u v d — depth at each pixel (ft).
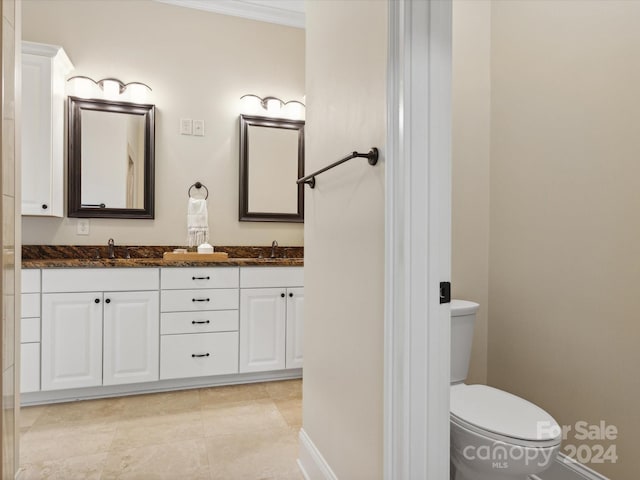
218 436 6.82
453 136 6.64
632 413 4.62
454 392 5.18
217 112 11.15
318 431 5.35
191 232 10.43
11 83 4.75
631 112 4.66
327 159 5.15
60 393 8.26
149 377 8.68
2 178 4.25
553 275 5.64
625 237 4.71
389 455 3.51
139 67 10.50
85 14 10.07
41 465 5.87
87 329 8.25
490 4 6.84
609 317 4.88
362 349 4.13
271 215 11.53
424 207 3.36
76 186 9.88
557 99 5.61
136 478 5.57
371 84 4.01
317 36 5.56
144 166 10.40
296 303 9.78
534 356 5.93
